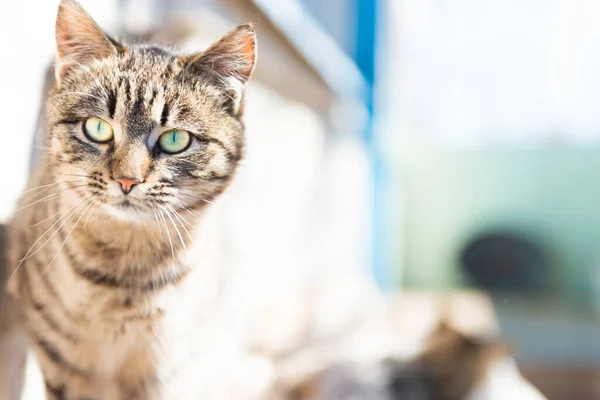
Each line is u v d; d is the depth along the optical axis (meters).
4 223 0.48
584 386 1.19
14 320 0.45
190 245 0.46
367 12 1.39
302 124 1.06
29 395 0.44
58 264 0.43
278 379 0.74
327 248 1.24
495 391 0.71
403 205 1.85
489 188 1.82
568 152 1.76
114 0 0.55
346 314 0.99
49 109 0.44
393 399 0.69
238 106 0.46
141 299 0.44
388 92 1.56
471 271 1.79
